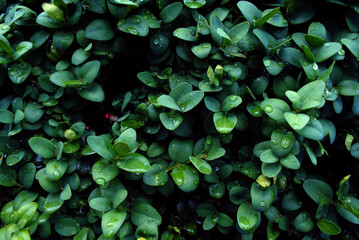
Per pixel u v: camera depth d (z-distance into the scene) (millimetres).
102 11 264
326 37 276
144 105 268
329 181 299
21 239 239
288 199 272
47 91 274
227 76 260
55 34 266
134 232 261
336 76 267
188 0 267
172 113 260
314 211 273
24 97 277
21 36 273
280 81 266
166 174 267
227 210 285
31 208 251
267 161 247
